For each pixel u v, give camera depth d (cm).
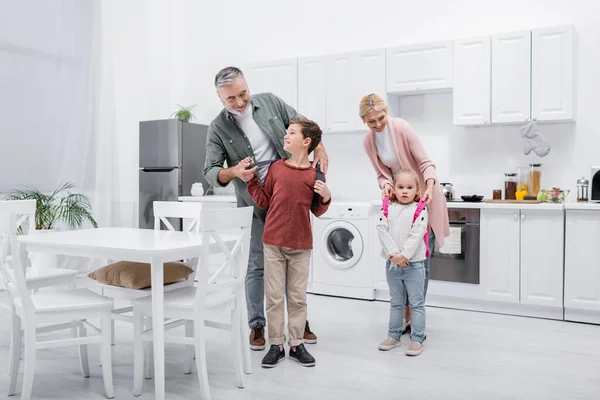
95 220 533
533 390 244
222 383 253
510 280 388
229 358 290
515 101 413
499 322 370
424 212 288
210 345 313
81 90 516
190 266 291
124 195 578
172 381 256
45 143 486
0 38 450
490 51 420
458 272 407
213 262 530
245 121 293
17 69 463
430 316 387
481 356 293
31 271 295
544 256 377
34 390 246
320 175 278
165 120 542
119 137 569
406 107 485
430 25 479
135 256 223
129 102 577
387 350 303
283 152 297
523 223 383
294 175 271
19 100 465
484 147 457
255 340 305
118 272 259
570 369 272
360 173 511
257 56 572
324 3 530
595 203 369
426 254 301
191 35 612
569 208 368
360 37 512
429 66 442
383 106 304
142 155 554
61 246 238
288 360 285
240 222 243
